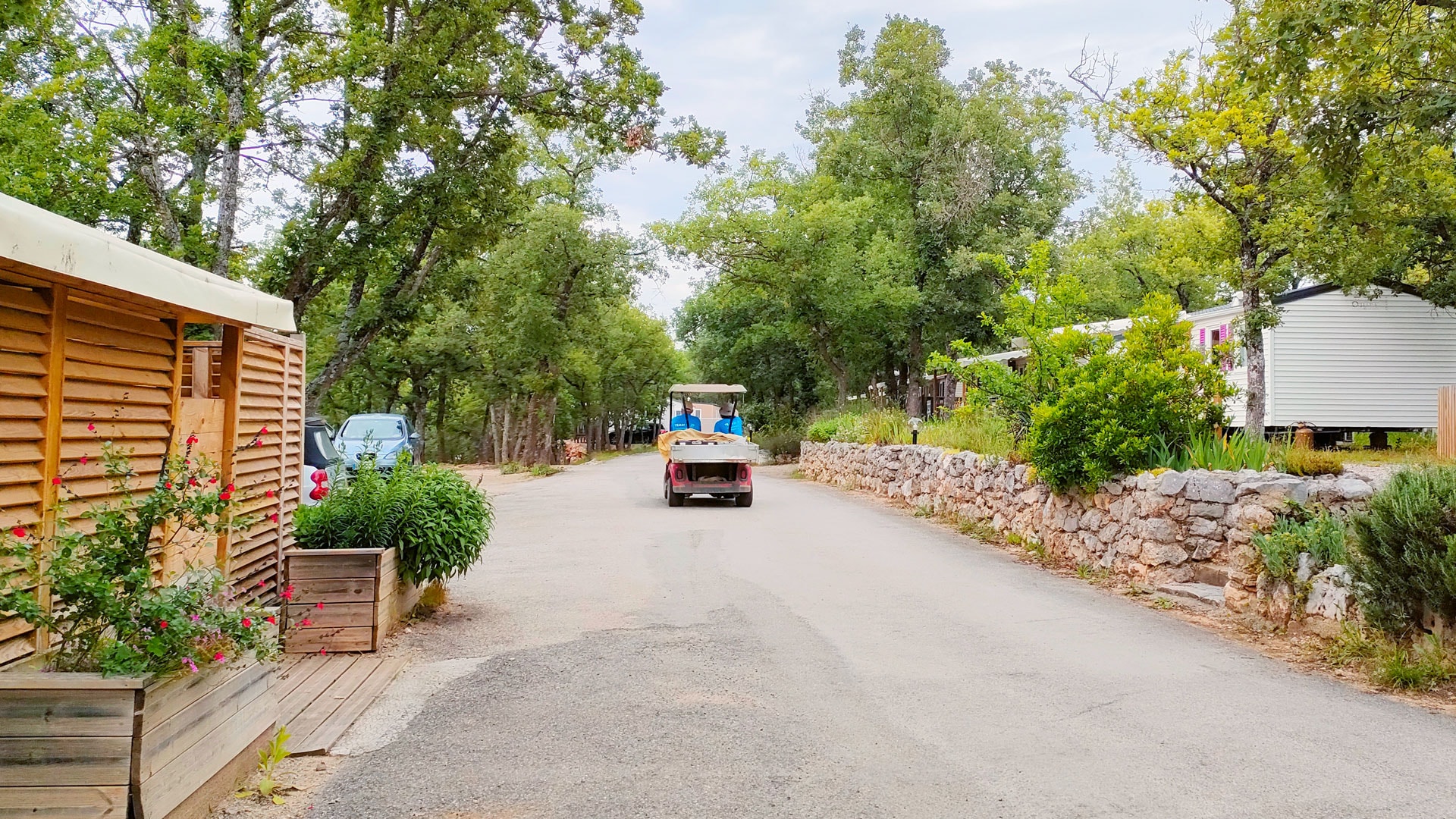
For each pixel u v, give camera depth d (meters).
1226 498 8.76
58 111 15.46
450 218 18.94
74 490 4.65
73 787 3.27
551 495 21.23
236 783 4.15
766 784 4.24
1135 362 10.45
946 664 6.39
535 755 4.64
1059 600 8.70
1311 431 20.47
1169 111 18.88
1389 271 20.17
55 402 4.46
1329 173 10.95
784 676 6.10
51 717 3.28
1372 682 5.89
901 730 5.01
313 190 18.06
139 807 3.32
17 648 4.05
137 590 3.74
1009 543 12.44
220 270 14.92
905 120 36.62
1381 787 4.14
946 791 4.14
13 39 14.52
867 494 20.73
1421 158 13.18
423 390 49.09
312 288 18.34
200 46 14.70
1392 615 6.16
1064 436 10.55
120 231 16.91
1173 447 10.20
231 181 15.16
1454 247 19.34
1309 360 21.67
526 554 11.73
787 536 13.37
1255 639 7.13
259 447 7.20
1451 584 5.59
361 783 4.26
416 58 16.92
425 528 7.54
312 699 5.55
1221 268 21.08
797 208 34.78
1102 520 10.12
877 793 4.12
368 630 6.74
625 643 7.05
